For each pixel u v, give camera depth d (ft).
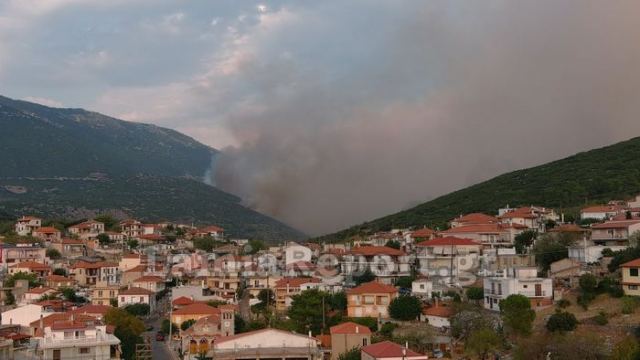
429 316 463.42
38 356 351.46
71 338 365.61
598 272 468.75
